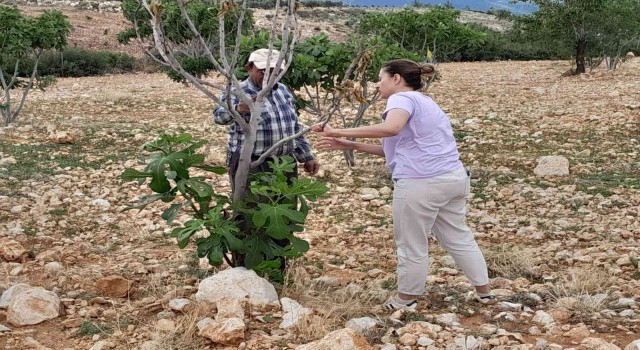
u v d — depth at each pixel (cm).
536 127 1323
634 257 596
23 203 806
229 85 431
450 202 458
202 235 677
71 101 1802
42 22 1392
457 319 449
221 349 398
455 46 1333
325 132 445
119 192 880
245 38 873
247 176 484
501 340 400
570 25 2369
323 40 939
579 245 657
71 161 1052
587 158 1068
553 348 383
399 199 443
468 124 1380
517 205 826
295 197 489
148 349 393
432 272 575
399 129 427
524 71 2688
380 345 399
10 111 1518
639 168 994
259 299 459
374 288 513
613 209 794
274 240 518
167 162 462
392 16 1269
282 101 518
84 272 555
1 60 1385
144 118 1526
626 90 1795
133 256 618
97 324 439
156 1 396
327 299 485
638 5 2386
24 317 440
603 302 475
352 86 433
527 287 525
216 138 1266
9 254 604
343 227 739
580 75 2319
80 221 745
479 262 474
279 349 395
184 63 1883
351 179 965
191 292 504
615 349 379
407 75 446
